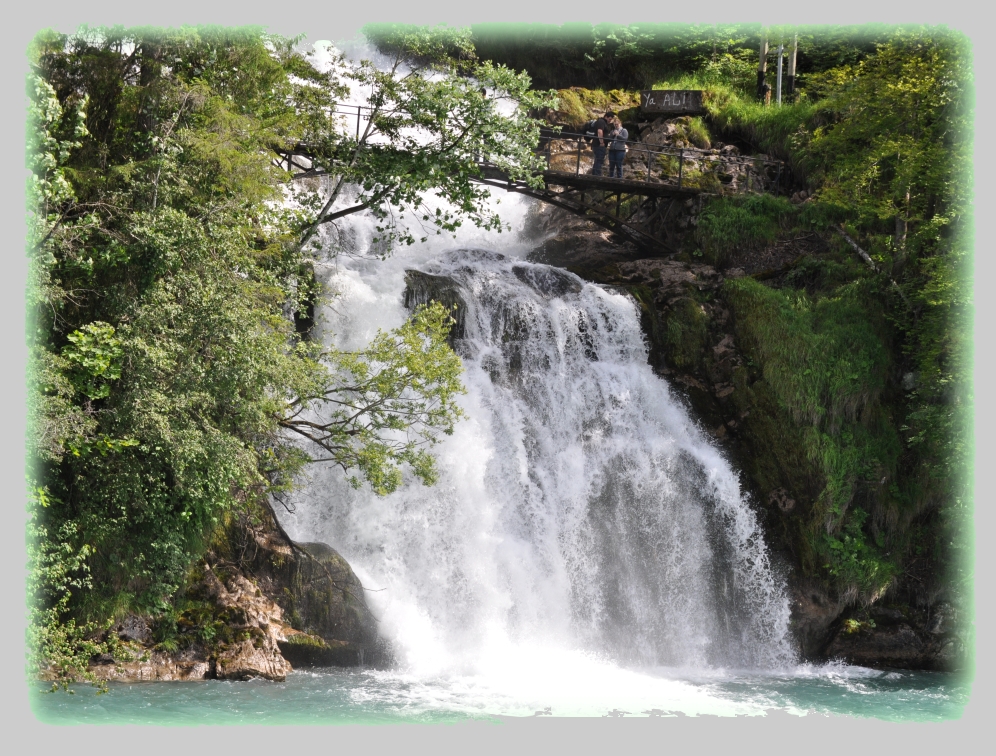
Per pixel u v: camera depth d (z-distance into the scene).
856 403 30.86
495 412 28.39
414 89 27.45
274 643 22.31
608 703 21.67
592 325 31.67
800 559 29.22
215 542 22.95
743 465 30.78
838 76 37.00
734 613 28.86
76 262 21.31
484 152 27.89
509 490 27.59
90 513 21.23
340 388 23.58
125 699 19.44
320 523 25.64
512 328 30.19
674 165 40.06
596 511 28.48
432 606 25.56
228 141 23.52
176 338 21.39
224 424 21.86
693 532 29.27
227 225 23.58
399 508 26.03
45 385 19.73
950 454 30.06
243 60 25.55
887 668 28.81
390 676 22.91
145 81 24.25
